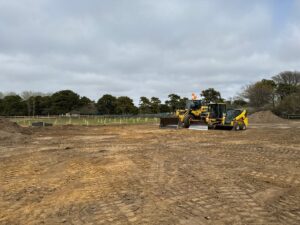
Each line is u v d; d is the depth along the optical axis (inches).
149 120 1663.4
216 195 225.5
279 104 2142.0
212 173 300.0
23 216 192.4
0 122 799.1
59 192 245.4
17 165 359.6
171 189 244.1
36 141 612.7
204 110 863.7
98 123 1402.6
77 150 475.8
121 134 759.1
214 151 448.5
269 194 227.5
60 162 374.6
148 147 500.7
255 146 499.5
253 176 286.5
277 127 1023.0
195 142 562.6
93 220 181.2
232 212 189.3
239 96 2353.6
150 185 257.9
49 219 185.5
